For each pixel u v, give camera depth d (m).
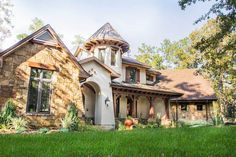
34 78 15.02
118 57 27.00
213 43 17.67
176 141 5.97
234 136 6.84
